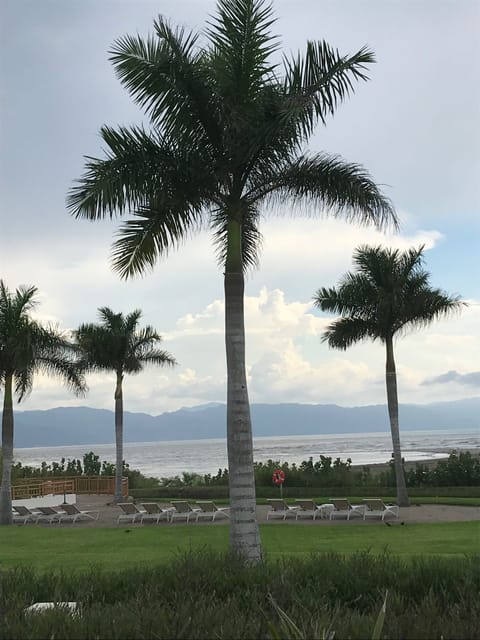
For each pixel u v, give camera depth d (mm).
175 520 22562
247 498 11359
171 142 12289
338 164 12523
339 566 7055
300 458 102188
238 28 11781
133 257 13047
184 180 12266
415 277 26938
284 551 14008
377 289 26438
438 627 4688
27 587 6879
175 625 4727
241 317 12195
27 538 18328
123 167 11703
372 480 33031
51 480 36688
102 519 24234
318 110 11922
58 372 25125
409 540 15648
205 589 6457
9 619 5102
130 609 5266
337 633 4566
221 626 4645
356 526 19188
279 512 22453
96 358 31453
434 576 6473
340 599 6250
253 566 7312
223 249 14148
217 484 36500
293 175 12602
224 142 12156
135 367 32219
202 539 17031
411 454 104625
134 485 39125
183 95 11930
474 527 18094
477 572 6520
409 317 26438
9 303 23422
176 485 37594
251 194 12930
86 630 4719
